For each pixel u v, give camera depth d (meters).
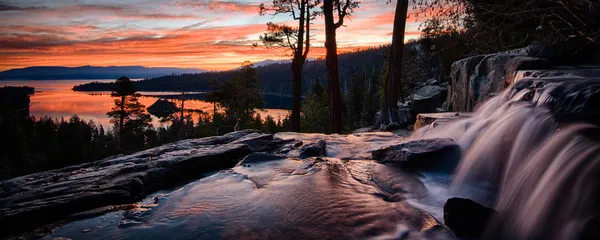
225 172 5.19
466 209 3.11
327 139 7.89
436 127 6.62
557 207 2.80
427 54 37.28
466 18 6.57
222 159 5.95
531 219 2.99
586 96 3.68
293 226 3.25
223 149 6.22
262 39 20.75
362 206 3.69
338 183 4.48
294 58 20.41
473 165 4.52
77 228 3.44
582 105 3.66
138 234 3.22
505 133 4.37
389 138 7.93
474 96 8.90
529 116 4.13
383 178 4.64
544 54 7.39
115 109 68.19
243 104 48.09
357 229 3.15
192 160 5.56
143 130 72.31
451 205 3.17
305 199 3.92
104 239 3.16
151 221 3.52
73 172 5.17
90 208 4.02
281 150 6.65
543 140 3.61
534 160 3.49
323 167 5.20
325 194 4.07
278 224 3.30
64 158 65.19
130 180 4.63
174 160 5.50
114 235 3.23
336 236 3.02
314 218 3.41
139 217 3.63
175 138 76.81
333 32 17.34
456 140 5.73
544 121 3.78
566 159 3.01
